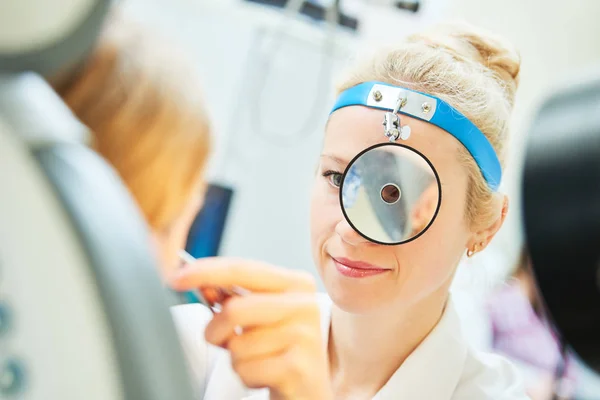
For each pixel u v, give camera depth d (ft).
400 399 2.05
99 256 0.65
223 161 3.64
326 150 1.98
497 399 2.11
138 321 0.65
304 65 3.84
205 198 3.51
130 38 1.58
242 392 2.18
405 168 1.73
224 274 1.51
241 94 3.77
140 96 1.53
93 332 0.63
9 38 0.67
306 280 1.55
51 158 0.67
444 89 1.95
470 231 2.02
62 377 0.63
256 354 1.47
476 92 1.96
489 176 1.96
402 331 2.10
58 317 0.63
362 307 1.91
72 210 0.65
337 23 3.85
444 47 2.09
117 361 0.63
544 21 3.98
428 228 1.84
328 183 1.98
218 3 3.64
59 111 0.73
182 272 1.50
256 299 1.47
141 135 1.54
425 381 2.08
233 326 1.47
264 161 3.75
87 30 0.69
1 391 0.64
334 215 1.94
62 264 0.64
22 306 0.65
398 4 3.92
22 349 0.64
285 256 3.71
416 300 1.94
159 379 0.65
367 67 2.05
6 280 0.65
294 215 3.68
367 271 1.88
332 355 2.19
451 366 2.13
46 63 0.70
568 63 3.97
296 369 1.47
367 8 3.92
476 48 2.15
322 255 1.98
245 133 3.75
